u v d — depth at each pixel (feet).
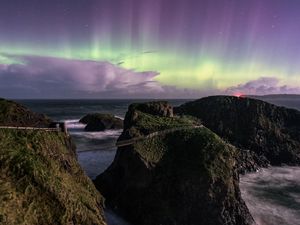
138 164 109.81
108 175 119.96
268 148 197.26
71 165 90.79
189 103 224.94
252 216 112.98
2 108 87.04
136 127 129.39
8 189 66.08
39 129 88.79
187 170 108.68
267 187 146.10
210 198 104.27
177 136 124.98
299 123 221.46
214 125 205.05
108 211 107.86
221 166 110.83
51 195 71.87
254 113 210.18
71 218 73.00
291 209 120.47
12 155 72.33
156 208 103.76
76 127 278.05
